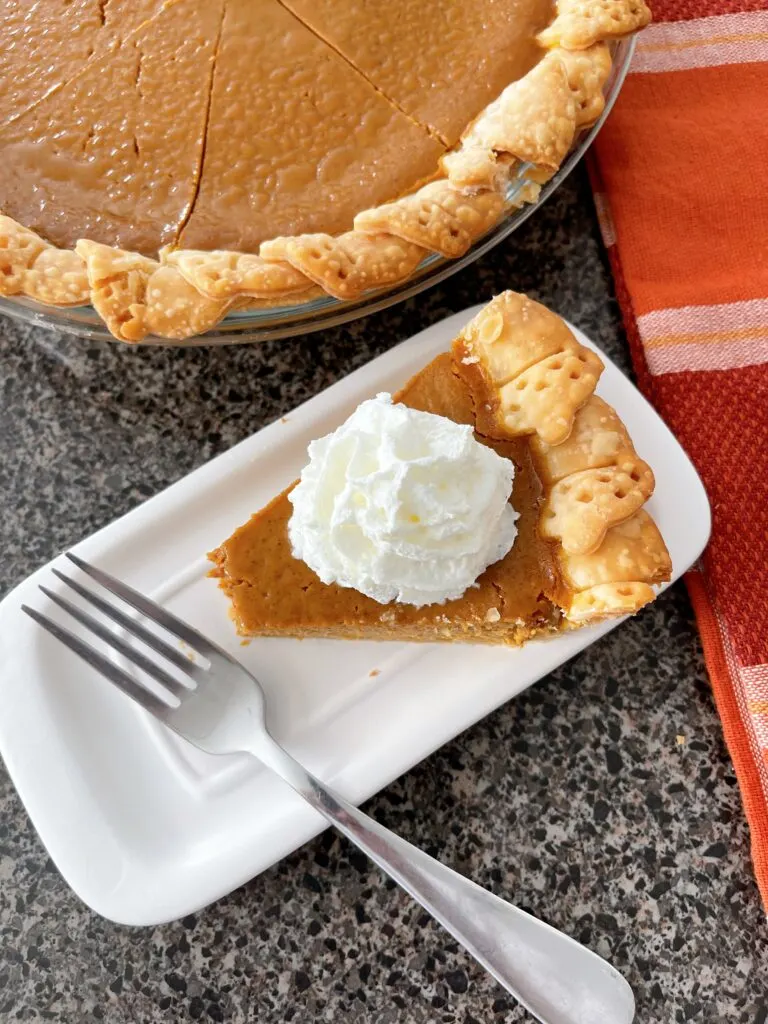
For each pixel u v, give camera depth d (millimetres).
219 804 362
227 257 366
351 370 403
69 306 367
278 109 386
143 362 405
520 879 362
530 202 379
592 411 367
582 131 384
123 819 360
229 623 381
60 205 387
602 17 379
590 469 363
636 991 352
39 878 365
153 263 370
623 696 376
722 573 374
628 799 368
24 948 360
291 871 363
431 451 352
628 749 372
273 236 381
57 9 394
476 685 365
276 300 368
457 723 361
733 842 364
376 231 366
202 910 361
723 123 411
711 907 358
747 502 381
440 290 408
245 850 350
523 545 368
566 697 377
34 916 362
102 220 385
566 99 371
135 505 395
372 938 358
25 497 396
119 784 365
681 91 417
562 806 367
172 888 348
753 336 392
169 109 387
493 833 365
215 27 385
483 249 377
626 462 361
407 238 363
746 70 418
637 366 398
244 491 387
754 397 388
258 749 356
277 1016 353
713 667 370
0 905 364
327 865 364
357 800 354
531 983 336
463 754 372
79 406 402
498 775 370
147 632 367
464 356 380
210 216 384
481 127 377
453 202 366
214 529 386
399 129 388
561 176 381
